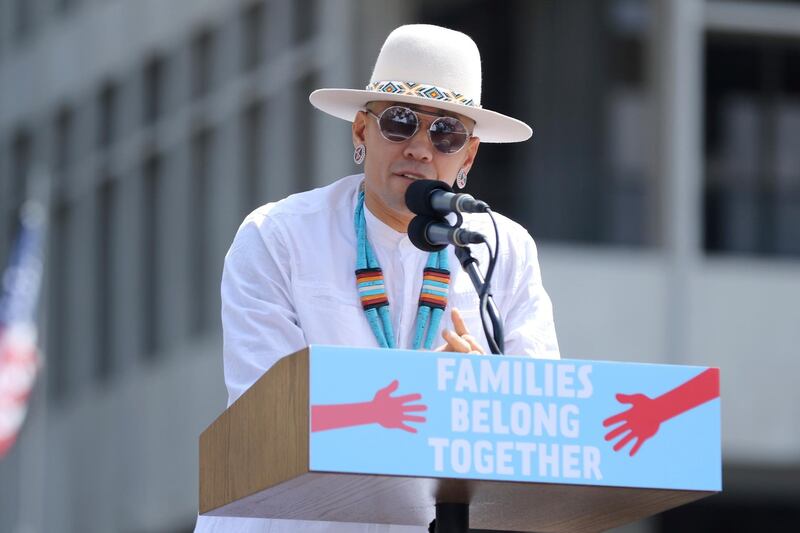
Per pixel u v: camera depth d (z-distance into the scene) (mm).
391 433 8016
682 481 8406
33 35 64500
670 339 42812
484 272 10930
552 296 42250
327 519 9602
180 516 53656
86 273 61062
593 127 43469
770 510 49719
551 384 8266
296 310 10602
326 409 7961
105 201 60344
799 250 44688
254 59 50094
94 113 60438
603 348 42406
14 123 65312
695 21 42938
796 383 43312
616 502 8852
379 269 10672
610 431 8328
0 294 61719
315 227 10805
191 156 54156
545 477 8195
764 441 43031
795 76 44938
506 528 9930
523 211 43062
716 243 44438
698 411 8469
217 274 52000
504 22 43562
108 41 59438
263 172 49344
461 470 8078
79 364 61656
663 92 43062
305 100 46844
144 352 56938
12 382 48062
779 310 43375
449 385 8102
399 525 10281
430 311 10727
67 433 62344
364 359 8023
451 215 10953
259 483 8508
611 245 43312
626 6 43688
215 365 51125
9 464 62875
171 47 55281
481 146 43188
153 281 56906
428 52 10578
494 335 9664
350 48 44531
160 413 55156
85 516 60688
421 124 10477
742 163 44750
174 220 54969
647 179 43562
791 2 43469
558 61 43531
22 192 64562
